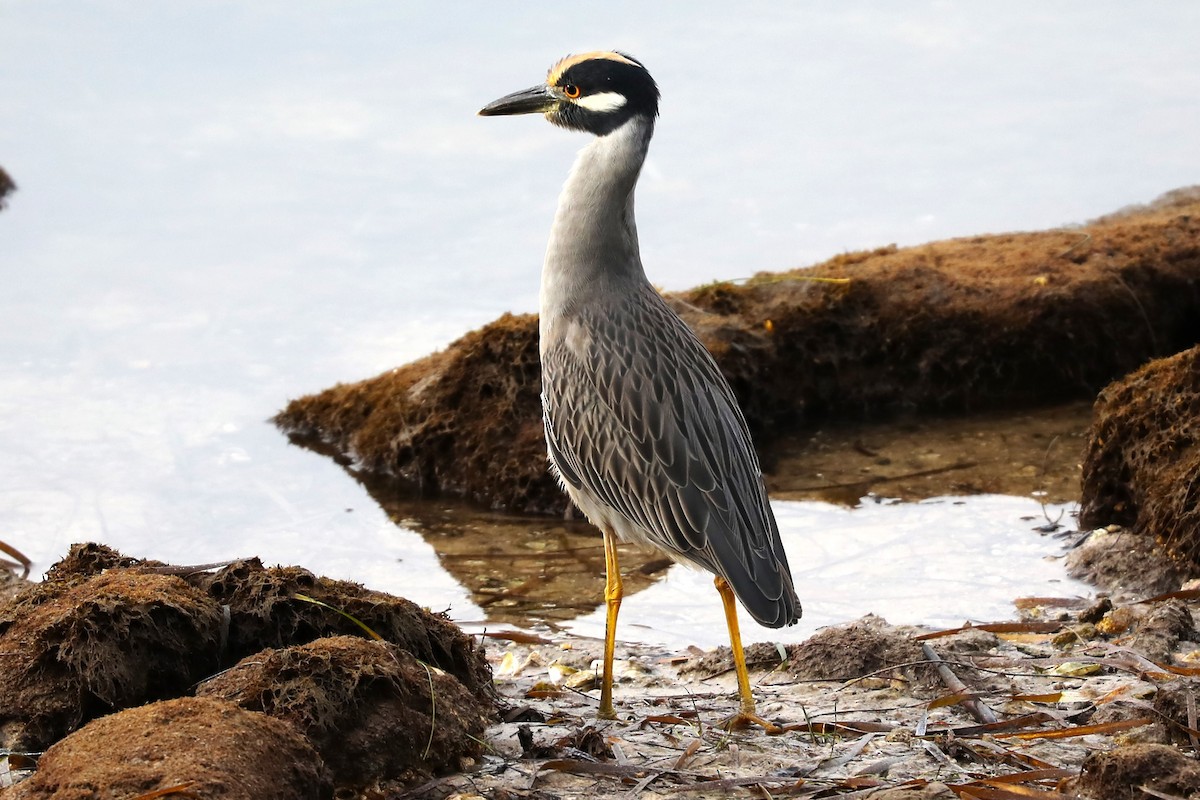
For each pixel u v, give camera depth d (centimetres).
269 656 841
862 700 988
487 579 1330
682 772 841
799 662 1068
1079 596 1224
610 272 1105
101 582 928
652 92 1122
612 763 846
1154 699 902
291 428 1677
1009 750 859
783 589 991
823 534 1383
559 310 1109
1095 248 1827
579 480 1099
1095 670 1016
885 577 1279
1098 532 1319
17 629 908
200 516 1458
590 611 1256
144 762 709
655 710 991
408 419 1608
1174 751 765
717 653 1112
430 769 838
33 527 1409
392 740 823
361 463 1617
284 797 730
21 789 718
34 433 1608
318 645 846
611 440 1057
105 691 859
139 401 1694
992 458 1562
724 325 1709
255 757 730
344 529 1451
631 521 1058
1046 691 980
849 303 1734
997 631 1126
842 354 1723
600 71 1113
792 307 1733
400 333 1830
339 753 809
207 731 737
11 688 872
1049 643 1098
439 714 854
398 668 847
